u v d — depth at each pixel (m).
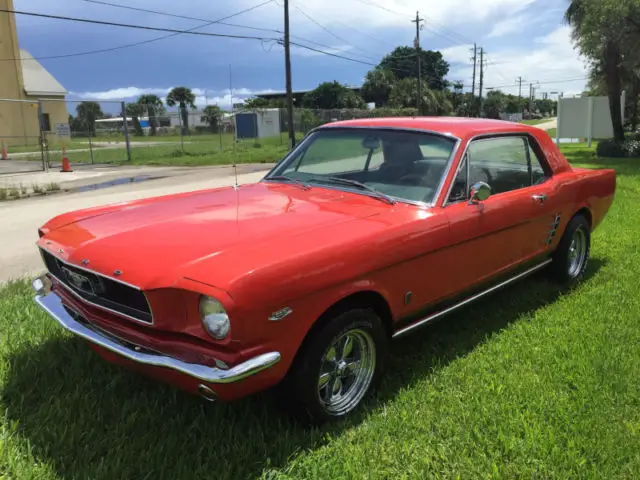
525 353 3.71
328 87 72.06
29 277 5.58
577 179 4.99
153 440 2.75
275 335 2.54
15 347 3.69
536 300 4.83
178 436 2.79
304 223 3.10
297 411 2.84
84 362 3.54
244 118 29.94
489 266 3.96
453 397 3.18
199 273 2.49
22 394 3.13
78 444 2.71
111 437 2.77
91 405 3.05
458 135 3.80
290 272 2.57
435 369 3.52
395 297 3.18
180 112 33.12
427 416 2.98
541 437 2.77
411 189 3.65
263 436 2.79
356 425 2.94
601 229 7.25
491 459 2.64
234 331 2.40
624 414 3.01
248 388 2.54
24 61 41.44
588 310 4.49
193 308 2.48
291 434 2.86
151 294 2.53
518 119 109.06
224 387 2.47
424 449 2.70
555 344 3.84
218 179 15.80
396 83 73.44
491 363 3.59
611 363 3.51
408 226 3.20
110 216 3.46
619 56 20.48
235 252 2.65
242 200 3.67
